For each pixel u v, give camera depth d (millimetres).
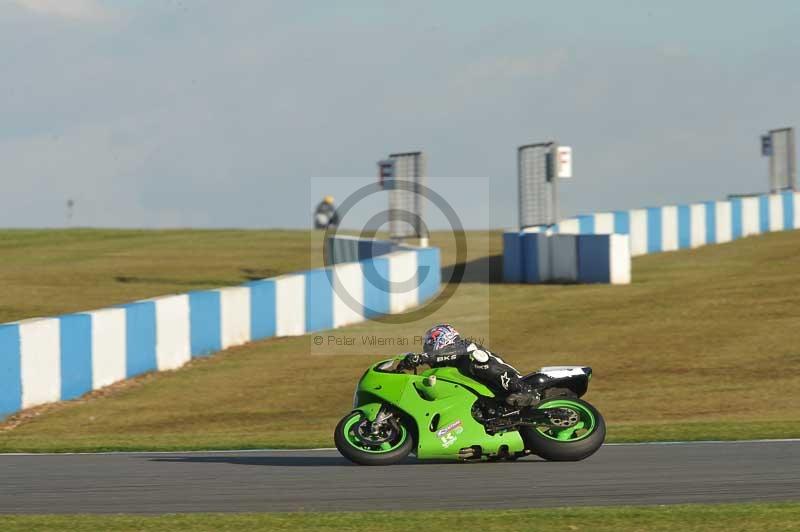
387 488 29609
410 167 100188
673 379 55156
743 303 74125
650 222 105750
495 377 32656
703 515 25406
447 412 32625
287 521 25547
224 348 66438
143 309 58938
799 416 45531
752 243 108750
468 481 30359
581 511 26062
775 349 60375
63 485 31062
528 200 94812
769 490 28531
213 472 32844
